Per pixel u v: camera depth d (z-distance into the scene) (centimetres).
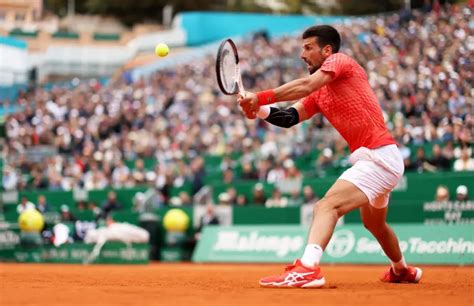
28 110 3328
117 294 640
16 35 4406
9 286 771
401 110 2356
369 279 989
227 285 792
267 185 2147
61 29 5238
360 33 3077
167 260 2023
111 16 5975
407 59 2650
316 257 725
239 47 3809
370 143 751
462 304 564
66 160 2962
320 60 776
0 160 2970
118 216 2100
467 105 2172
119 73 4375
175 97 3406
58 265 1702
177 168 2489
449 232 1568
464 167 1927
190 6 5909
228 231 1880
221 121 2966
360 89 755
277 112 790
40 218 1914
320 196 2028
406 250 1602
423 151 1992
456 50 2441
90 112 3388
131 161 2758
